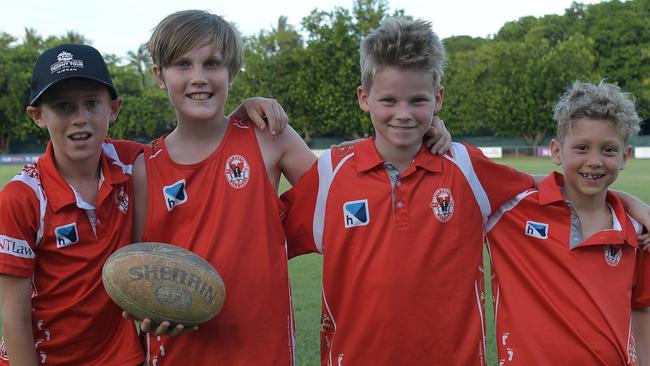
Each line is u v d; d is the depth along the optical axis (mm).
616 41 47938
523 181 3191
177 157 3076
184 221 3025
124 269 2680
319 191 3111
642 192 14117
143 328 2729
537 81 42344
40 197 2840
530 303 3074
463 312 2975
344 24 39688
